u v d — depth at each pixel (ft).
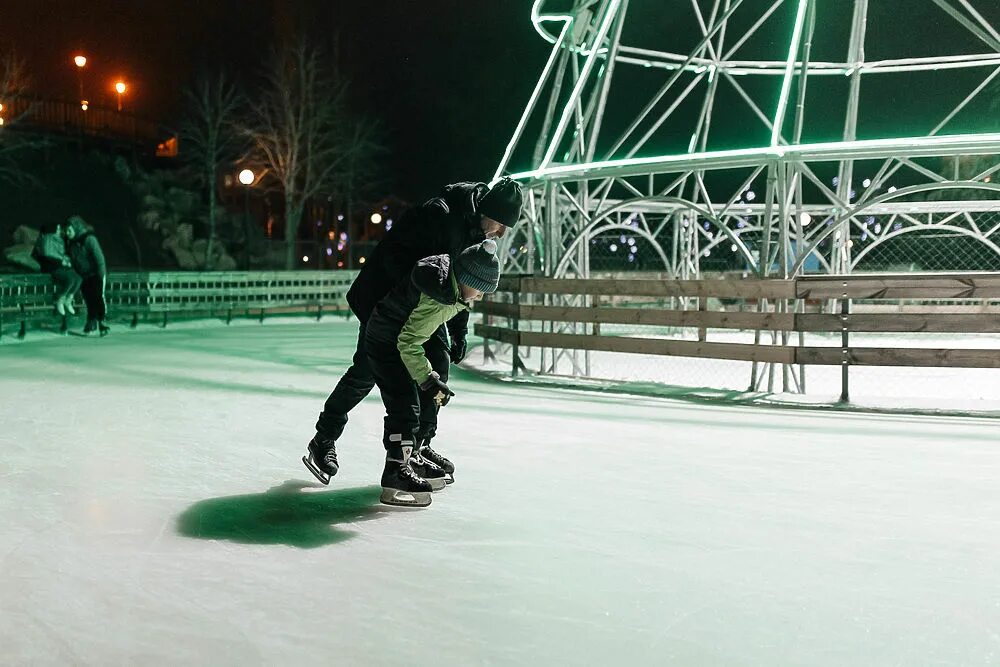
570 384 28.55
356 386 14.02
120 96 142.51
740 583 9.84
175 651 7.86
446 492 14.10
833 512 12.99
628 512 12.91
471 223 13.08
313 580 9.84
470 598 9.30
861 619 8.79
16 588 9.46
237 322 64.85
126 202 119.34
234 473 15.42
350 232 126.00
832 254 40.50
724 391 26.68
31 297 47.60
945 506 13.39
